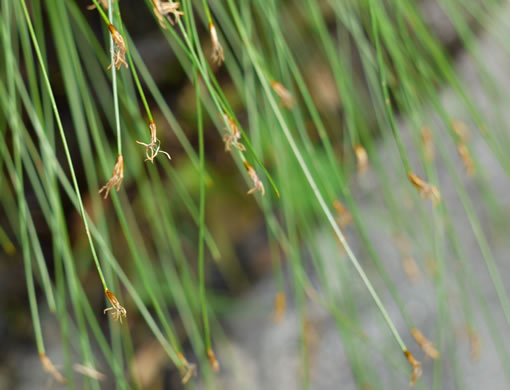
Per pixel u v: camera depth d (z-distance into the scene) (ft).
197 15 1.44
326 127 1.70
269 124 1.16
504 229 1.78
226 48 1.18
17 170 1.10
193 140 1.69
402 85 1.15
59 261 1.13
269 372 1.78
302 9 1.42
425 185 1.05
